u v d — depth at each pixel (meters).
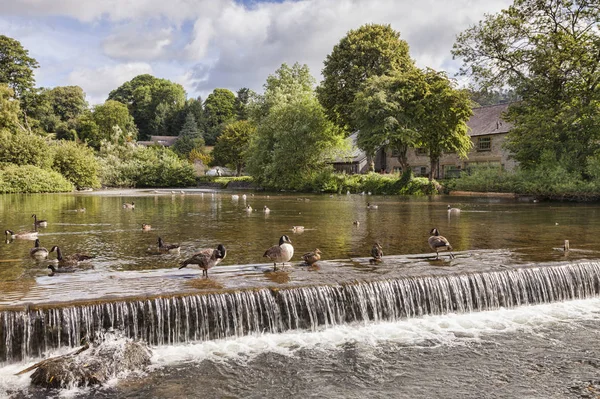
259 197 48.25
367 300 10.12
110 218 25.59
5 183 54.28
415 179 52.28
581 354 8.48
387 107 49.66
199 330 9.09
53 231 19.91
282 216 26.58
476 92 44.41
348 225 21.70
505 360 8.25
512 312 10.81
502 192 44.66
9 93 66.75
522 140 40.81
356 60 64.88
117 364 7.74
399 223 22.39
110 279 10.65
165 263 12.82
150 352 8.38
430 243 13.12
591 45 36.62
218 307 9.22
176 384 7.36
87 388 7.19
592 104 36.56
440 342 9.06
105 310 8.64
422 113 50.34
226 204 37.47
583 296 11.92
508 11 40.47
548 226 20.72
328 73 67.25
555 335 9.40
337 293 9.94
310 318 9.71
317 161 64.00
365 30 65.25
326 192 59.31
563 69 37.94
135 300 8.85
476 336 9.37
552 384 7.39
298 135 62.19
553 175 37.78
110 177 81.69
